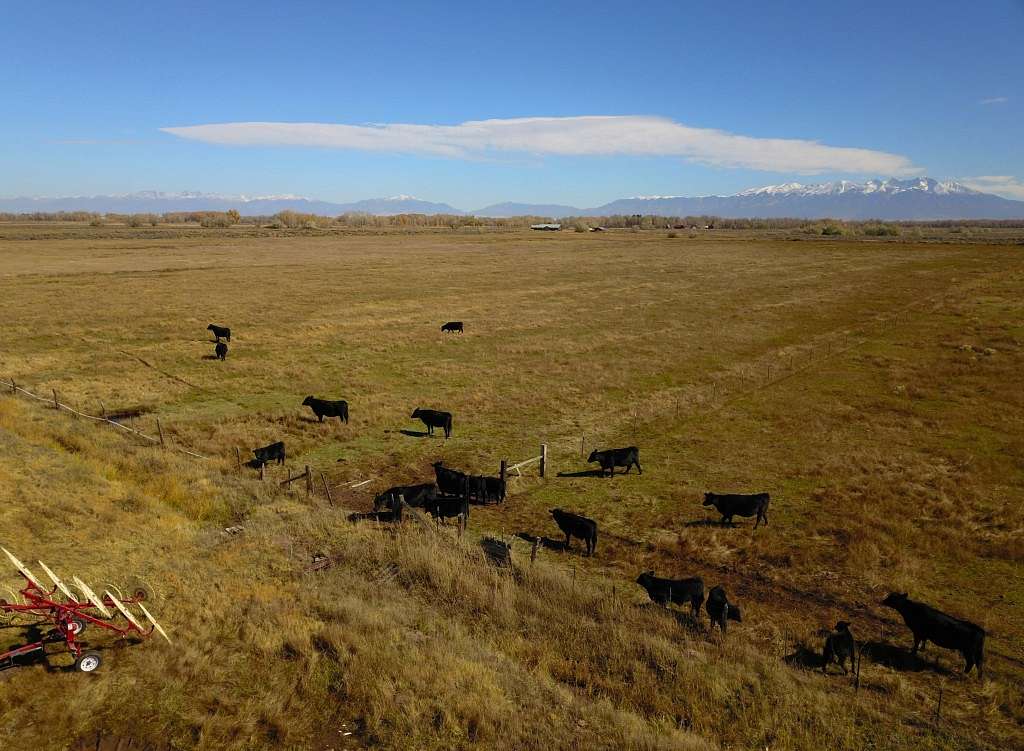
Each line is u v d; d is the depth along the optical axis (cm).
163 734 923
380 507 1823
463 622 1293
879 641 1294
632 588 1487
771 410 2947
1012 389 3231
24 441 2156
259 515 1747
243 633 1174
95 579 1316
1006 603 1430
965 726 1033
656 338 4559
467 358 3941
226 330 4166
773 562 1614
